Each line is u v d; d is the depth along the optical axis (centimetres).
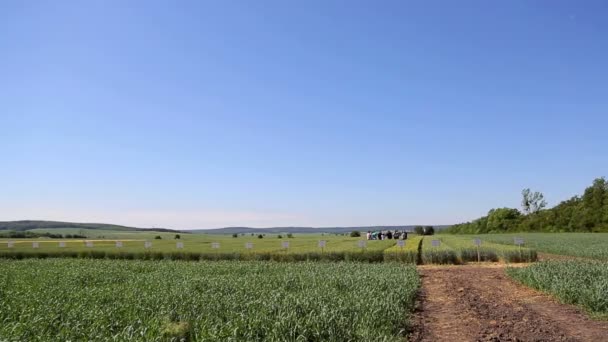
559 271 2300
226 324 1151
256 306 1443
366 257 4034
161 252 4566
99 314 1276
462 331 1390
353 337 1148
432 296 2114
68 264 3584
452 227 17750
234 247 5456
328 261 3956
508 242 6556
